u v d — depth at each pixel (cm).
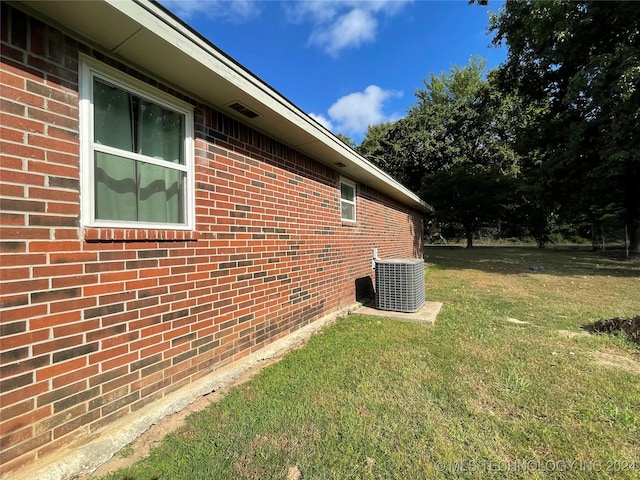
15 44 165
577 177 1148
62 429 178
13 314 160
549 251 1980
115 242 208
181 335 253
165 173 253
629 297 628
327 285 503
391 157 2383
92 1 168
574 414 226
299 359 324
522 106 1466
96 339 196
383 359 323
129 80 225
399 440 199
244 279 324
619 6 895
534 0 1002
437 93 2789
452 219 2302
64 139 184
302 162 441
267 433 206
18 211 163
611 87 857
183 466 177
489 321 464
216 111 298
